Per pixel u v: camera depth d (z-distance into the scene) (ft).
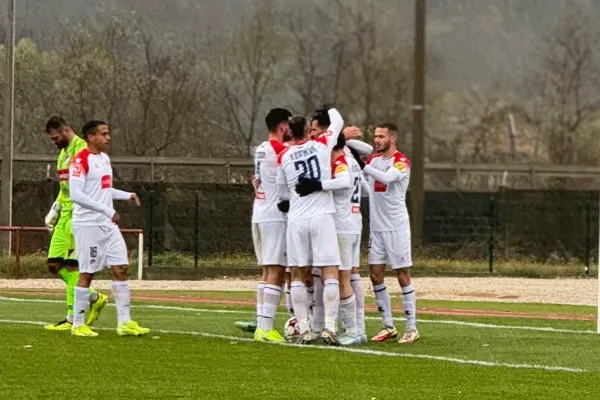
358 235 135.64
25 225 336.90
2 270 283.79
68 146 146.30
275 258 134.31
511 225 349.20
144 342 131.34
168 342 131.64
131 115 430.61
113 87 432.25
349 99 375.04
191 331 146.41
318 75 397.39
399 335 147.74
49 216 146.82
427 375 110.52
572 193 352.49
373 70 374.43
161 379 105.70
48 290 232.32
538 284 271.28
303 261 130.62
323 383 104.73
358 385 103.91
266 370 111.86
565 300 221.66
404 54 373.40
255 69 422.41
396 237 136.77
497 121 437.99
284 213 134.10
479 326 161.38
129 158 397.39
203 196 327.06
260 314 137.69
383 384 104.73
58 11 440.04
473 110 435.12
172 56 436.76
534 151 447.83
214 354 122.31
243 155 419.33
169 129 428.97
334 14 394.11
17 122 422.41
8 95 321.32
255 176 135.95
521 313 186.09
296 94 405.18
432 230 342.44
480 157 433.89
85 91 430.20
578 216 352.90
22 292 224.94
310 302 138.72
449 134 430.20
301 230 129.90
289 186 130.93
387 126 136.56
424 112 349.20
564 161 449.48
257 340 134.41
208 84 430.61
